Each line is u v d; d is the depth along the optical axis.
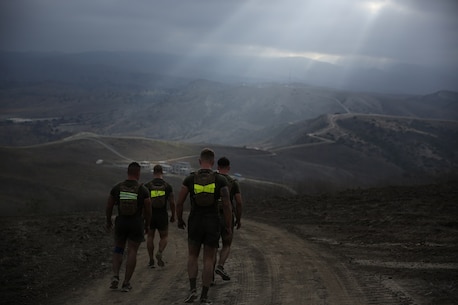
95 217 20.75
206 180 7.34
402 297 7.02
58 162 109.75
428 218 14.20
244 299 7.26
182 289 8.10
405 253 10.41
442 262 9.30
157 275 9.35
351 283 8.02
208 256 7.29
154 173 10.46
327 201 20.91
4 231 15.97
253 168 139.00
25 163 103.75
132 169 8.32
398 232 12.89
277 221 17.64
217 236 7.33
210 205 7.34
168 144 166.00
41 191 84.38
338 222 15.70
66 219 19.84
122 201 8.10
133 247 8.20
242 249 11.98
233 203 9.02
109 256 11.50
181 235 15.57
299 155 162.25
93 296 7.77
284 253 11.19
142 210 8.38
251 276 8.83
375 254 10.57
